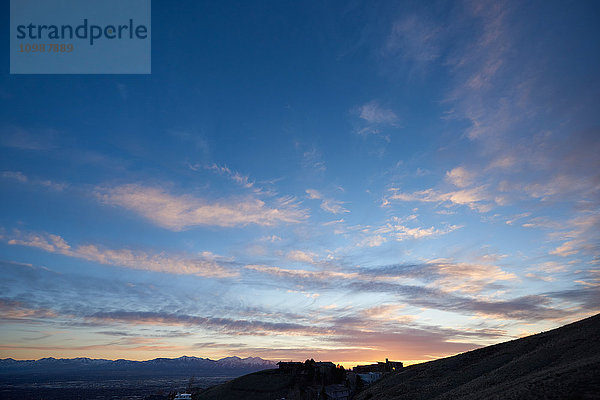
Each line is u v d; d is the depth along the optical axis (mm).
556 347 77688
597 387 40719
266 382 152750
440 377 100812
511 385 58375
